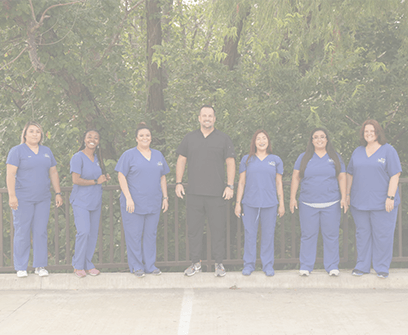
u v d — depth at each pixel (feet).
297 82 19.31
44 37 19.63
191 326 10.65
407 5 21.21
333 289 13.84
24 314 11.55
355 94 18.92
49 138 20.77
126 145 25.76
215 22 22.76
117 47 23.72
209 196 13.65
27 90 23.66
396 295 13.12
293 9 21.68
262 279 14.10
